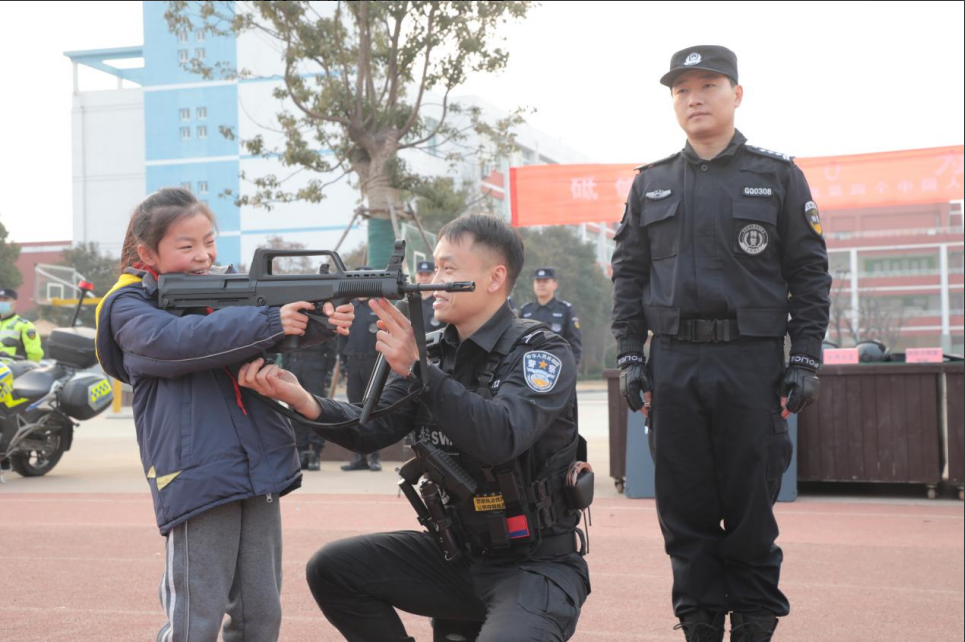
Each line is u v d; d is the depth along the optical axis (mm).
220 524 2521
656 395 3502
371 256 13445
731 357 3379
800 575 5109
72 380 9727
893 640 3959
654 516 6934
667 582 4934
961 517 6910
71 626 4062
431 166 56844
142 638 3898
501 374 2648
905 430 7742
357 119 13562
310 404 2637
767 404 3387
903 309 84500
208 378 2539
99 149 84750
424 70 13641
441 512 2666
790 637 4008
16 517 6969
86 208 84688
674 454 3469
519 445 2480
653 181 3602
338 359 11406
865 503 7621
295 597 4652
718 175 3479
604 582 4941
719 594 3475
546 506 2648
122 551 5664
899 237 85688
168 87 74875
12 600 4500
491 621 2424
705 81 3447
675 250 3479
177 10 15266
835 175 11516
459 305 2705
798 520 6812
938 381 7711
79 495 8273
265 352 2533
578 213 11844
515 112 15891
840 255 87375
